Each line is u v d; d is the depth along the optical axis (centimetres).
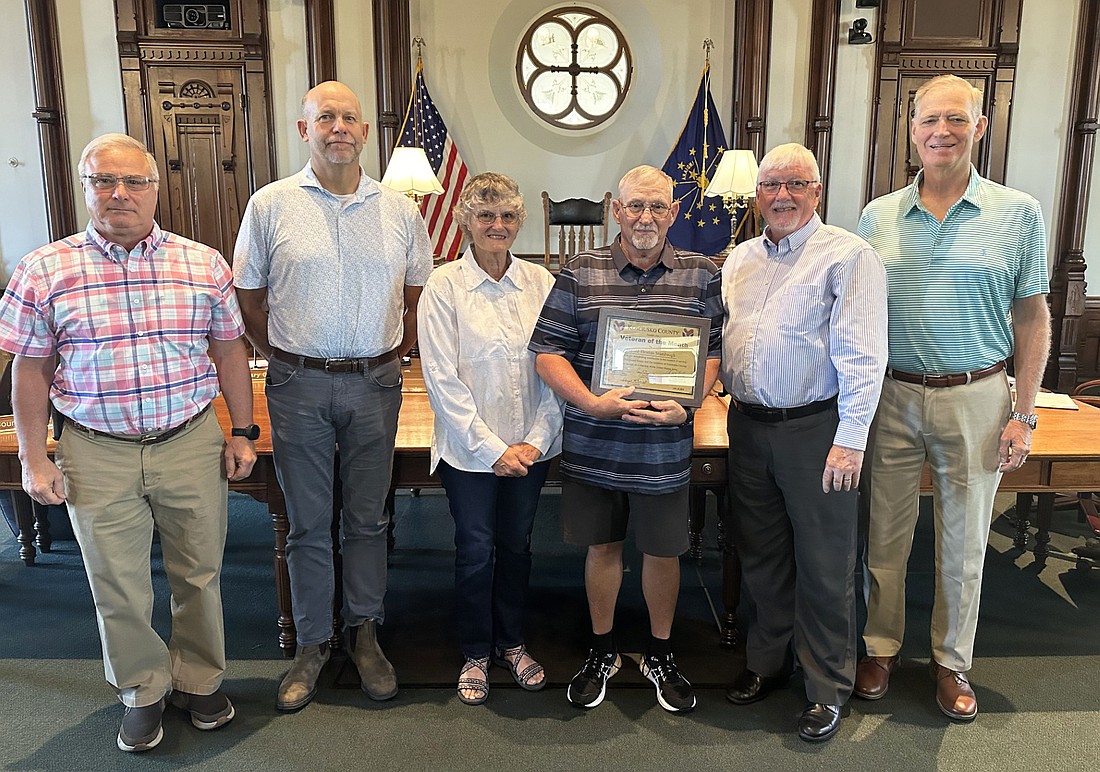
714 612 275
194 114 515
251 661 242
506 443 210
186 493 195
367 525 221
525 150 557
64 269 178
